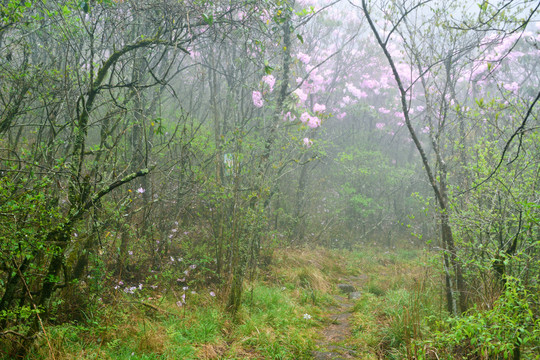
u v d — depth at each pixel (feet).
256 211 20.45
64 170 12.24
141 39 14.16
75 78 14.49
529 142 16.75
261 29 17.17
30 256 10.46
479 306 15.17
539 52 41.09
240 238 19.85
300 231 37.22
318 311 22.59
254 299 21.02
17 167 12.26
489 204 17.98
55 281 11.32
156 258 20.16
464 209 19.29
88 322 13.50
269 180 22.66
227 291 19.44
